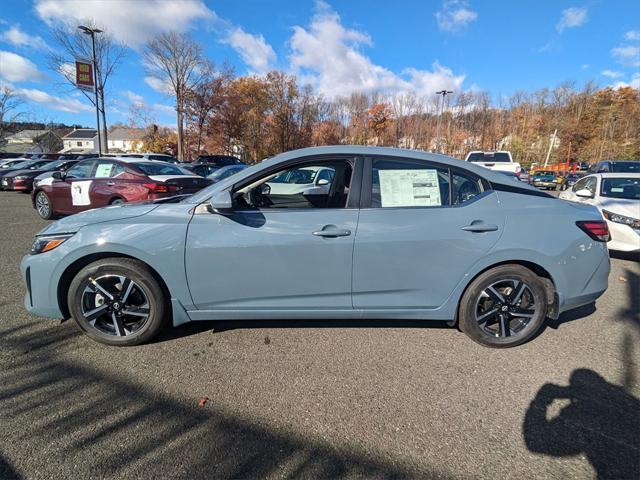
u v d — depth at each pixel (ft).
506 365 8.56
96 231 8.68
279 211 8.76
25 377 7.83
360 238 8.60
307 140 155.43
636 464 5.81
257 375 8.07
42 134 209.05
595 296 9.53
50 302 9.02
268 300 8.95
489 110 193.16
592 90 181.88
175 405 7.07
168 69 114.73
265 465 5.73
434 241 8.72
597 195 20.42
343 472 5.63
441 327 10.34
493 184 9.23
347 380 7.93
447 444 6.21
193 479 5.46
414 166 9.06
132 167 22.86
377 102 193.47
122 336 9.09
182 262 8.64
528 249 8.86
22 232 22.38
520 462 5.85
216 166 51.01
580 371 8.35
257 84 140.67
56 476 5.44
